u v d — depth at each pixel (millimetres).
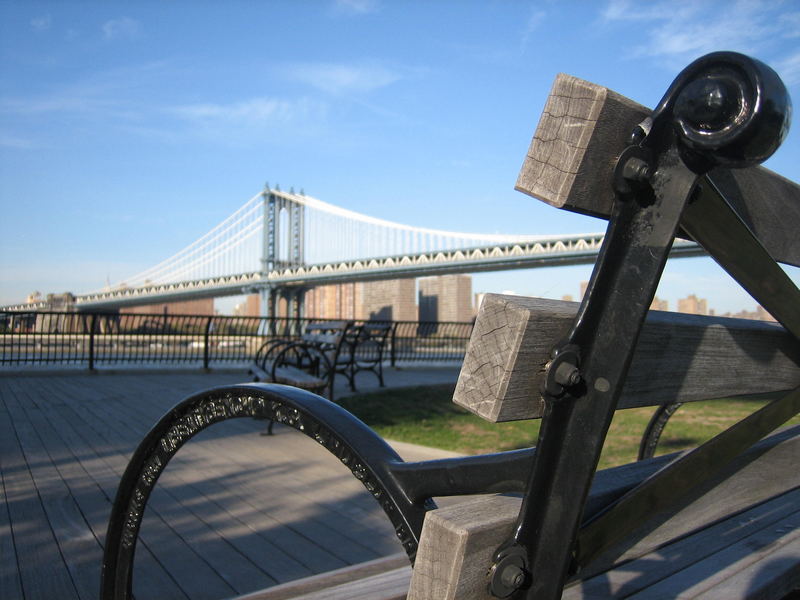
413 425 5102
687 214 538
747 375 850
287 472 3291
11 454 3639
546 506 546
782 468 1080
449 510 572
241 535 2328
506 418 536
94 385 7262
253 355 10172
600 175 516
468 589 537
